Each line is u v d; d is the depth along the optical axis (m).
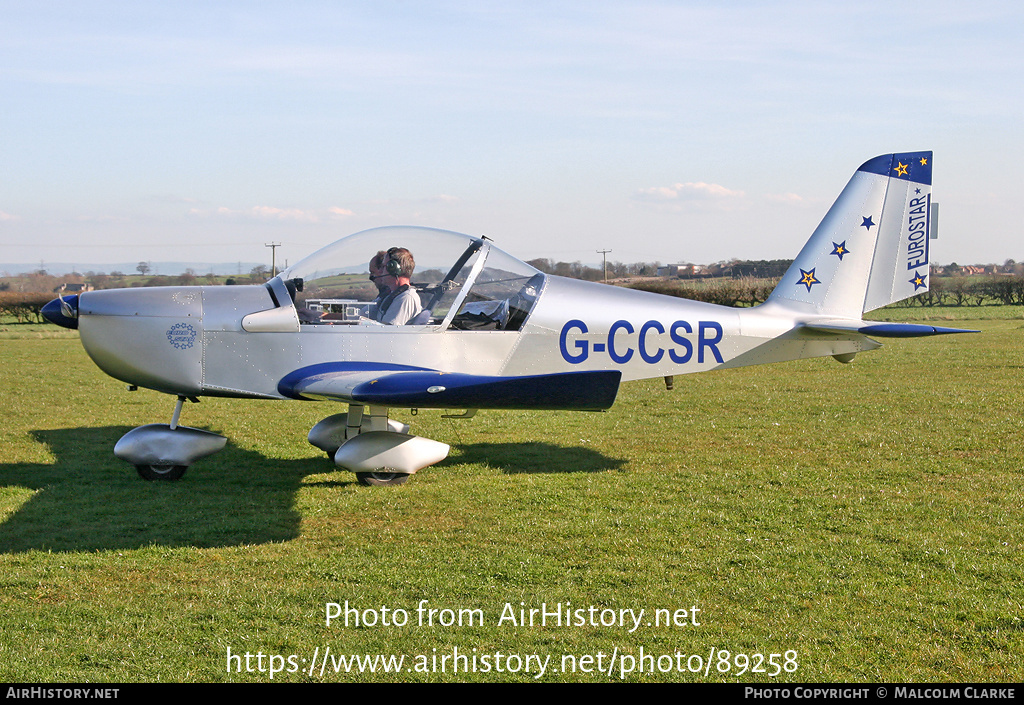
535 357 6.84
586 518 5.29
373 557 4.54
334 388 5.89
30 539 4.81
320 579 4.19
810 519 5.25
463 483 6.24
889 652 3.40
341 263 6.54
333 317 6.42
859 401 10.44
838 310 7.58
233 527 5.07
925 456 7.15
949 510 5.43
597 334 6.97
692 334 7.19
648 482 6.28
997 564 4.39
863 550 4.62
